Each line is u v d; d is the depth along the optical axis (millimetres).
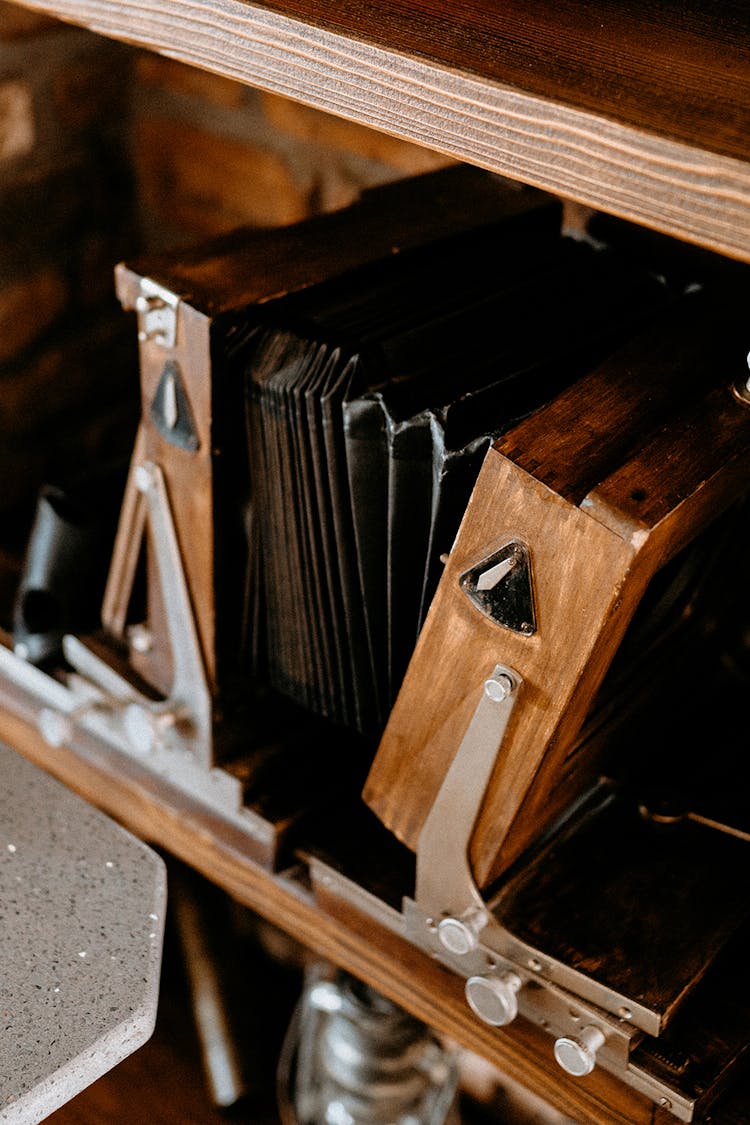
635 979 856
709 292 898
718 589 1046
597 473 760
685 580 967
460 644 833
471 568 799
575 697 807
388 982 1007
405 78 733
